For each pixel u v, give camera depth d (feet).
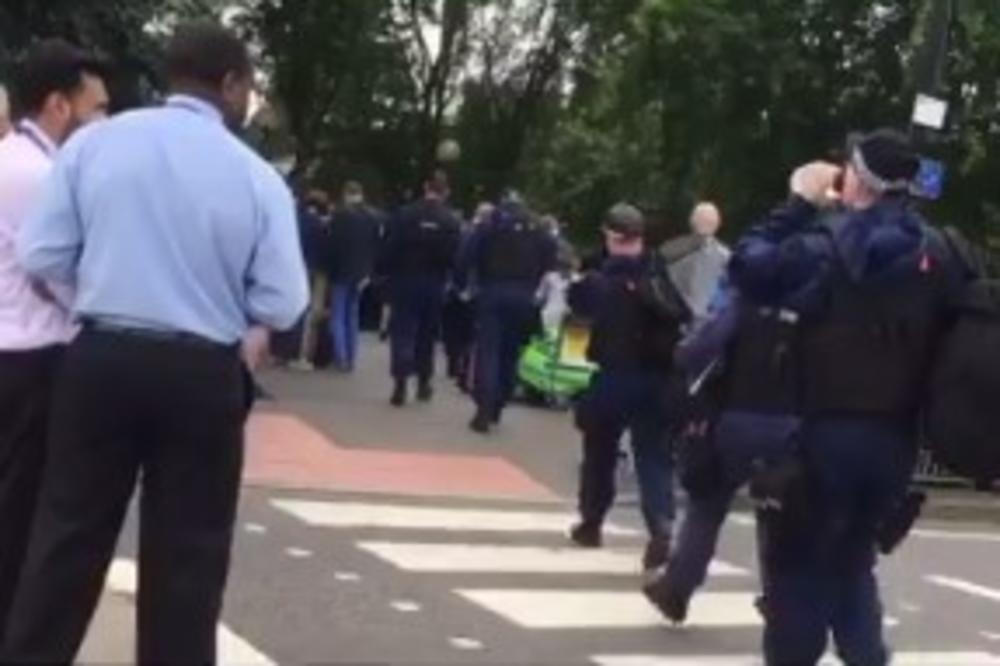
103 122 16.79
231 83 16.67
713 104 77.00
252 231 16.25
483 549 32.40
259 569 28.81
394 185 144.36
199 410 16.01
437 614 26.68
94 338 16.01
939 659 27.22
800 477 18.75
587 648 25.39
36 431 18.65
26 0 48.37
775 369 21.35
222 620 24.89
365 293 74.33
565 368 54.49
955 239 19.16
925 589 33.83
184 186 16.02
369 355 66.08
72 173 16.33
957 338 18.60
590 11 142.41
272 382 54.03
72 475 16.12
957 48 69.26
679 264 34.91
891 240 18.54
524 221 46.98
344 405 50.14
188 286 15.98
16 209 18.44
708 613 28.48
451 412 50.93
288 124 122.93
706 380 24.21
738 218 77.56
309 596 27.12
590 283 31.01
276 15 121.08
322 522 33.68
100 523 16.25
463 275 50.57
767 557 19.43
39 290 18.12
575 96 143.43
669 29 76.79
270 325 16.42
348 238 57.72
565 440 48.01
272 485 37.06
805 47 76.02
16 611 16.35
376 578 28.99
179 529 16.15
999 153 71.46
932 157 53.21
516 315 47.01
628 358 30.66
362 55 129.49
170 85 16.75
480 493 38.83
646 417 30.22
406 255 50.44
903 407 18.86
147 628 16.31
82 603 16.34
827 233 18.85
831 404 18.72
